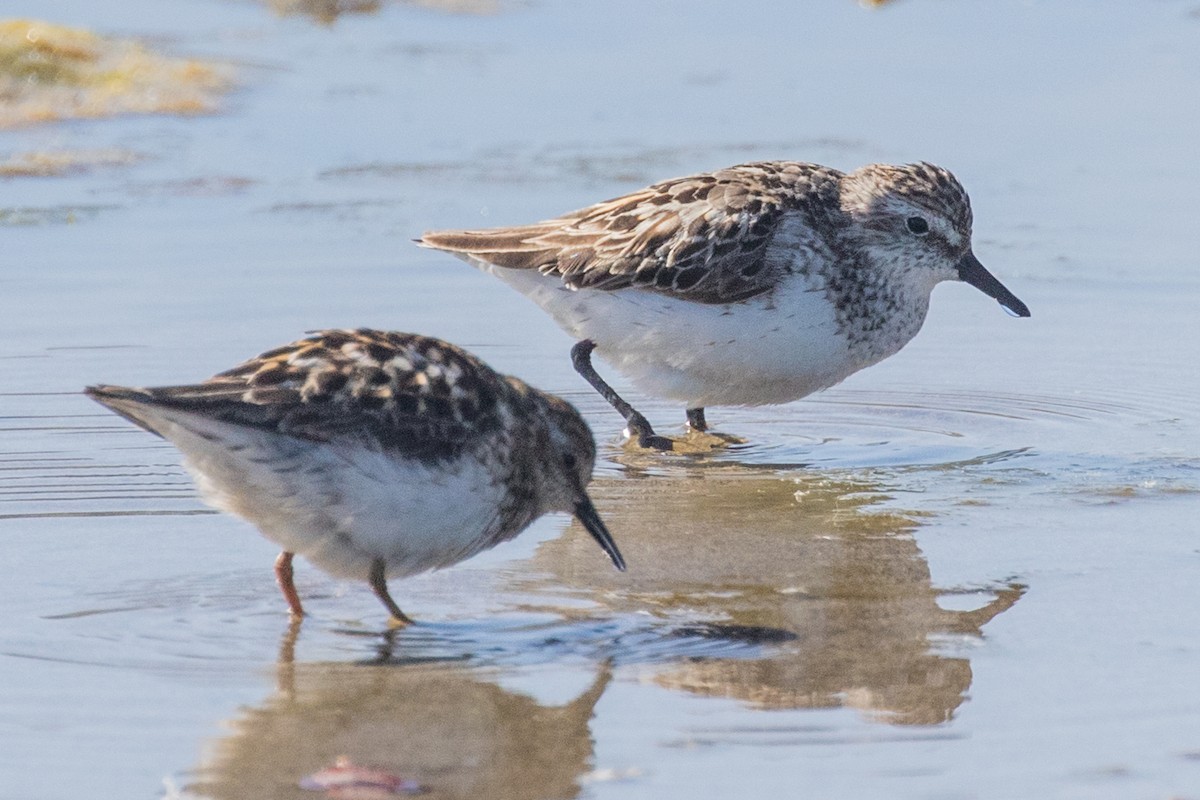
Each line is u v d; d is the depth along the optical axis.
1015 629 10.08
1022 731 8.63
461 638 10.09
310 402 9.59
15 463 13.38
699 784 8.08
